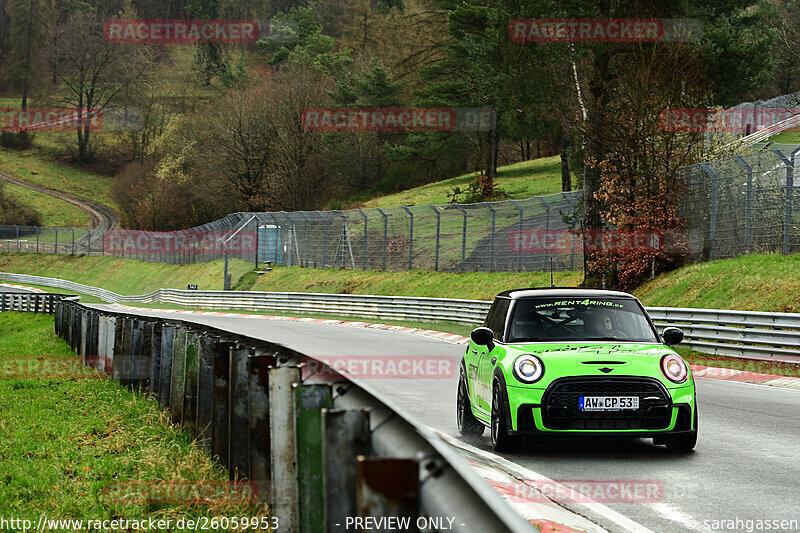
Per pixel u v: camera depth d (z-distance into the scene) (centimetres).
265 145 15575
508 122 12394
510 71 5712
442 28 16000
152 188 17500
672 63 5244
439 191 14475
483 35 13138
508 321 1834
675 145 5128
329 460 703
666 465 1558
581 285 5641
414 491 549
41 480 1299
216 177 15800
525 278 6788
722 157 5306
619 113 5184
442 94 14100
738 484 1391
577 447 1752
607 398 1611
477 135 15025
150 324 2353
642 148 5125
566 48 5428
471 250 8119
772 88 12538
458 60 14000
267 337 5247
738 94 5816
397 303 7269
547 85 5647
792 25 10788
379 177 16238
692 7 5709
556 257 6850
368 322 7331
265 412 1117
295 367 994
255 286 10406
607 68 5584
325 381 879
